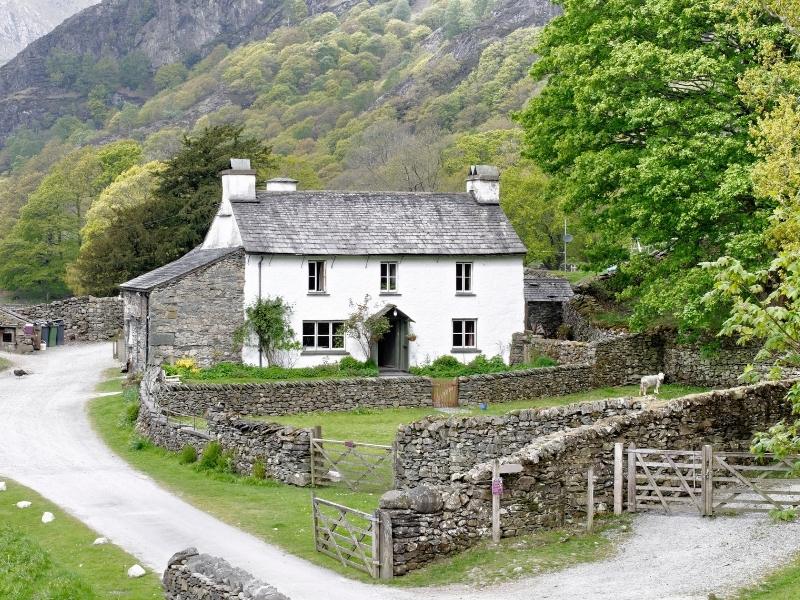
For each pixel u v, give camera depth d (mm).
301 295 46781
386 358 49531
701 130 31844
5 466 30219
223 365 45344
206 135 71312
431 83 166500
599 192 37594
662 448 22766
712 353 35906
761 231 29844
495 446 24359
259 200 48250
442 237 49125
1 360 56406
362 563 19297
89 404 42250
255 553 20438
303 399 38562
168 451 32000
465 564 18938
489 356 49344
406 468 24672
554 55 39156
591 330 49219
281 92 179750
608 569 18156
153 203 69125
